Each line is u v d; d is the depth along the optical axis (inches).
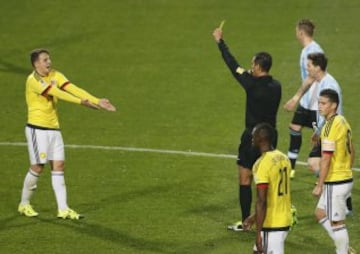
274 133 1424.7
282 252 1396.4
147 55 3161.9
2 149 2276.1
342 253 1526.8
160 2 3673.7
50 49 3235.7
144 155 2215.8
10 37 3356.3
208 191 1939.0
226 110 2615.7
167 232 1690.5
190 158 2187.5
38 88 1734.7
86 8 3619.6
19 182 2010.3
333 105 1507.1
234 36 3302.2
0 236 1675.7
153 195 1915.6
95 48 3238.2
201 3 3654.0
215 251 1592.0
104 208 1834.4
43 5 3654.0
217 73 2970.0
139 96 2768.2
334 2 3609.7
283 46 3181.6
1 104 2706.7
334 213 1513.3
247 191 1683.1
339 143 1497.3
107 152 2246.6
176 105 2674.7
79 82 2906.0
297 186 1979.6
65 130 2454.5
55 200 1889.8
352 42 3206.2
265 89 1644.9
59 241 1646.2
